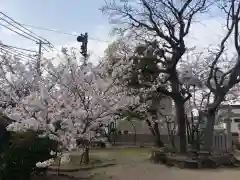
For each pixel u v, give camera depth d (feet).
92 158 54.49
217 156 47.16
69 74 29.84
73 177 35.24
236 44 50.16
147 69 50.49
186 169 43.37
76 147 30.30
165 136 87.45
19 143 26.96
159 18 65.10
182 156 47.32
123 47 62.18
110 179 35.60
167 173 40.04
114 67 49.47
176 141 69.51
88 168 42.06
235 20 50.44
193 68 57.72
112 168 43.52
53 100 28.32
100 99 29.81
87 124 29.84
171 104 73.56
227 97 67.26
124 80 48.34
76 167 42.01
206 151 49.78
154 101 64.64
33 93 27.45
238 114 86.38
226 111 69.82
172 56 50.44
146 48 52.24
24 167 27.32
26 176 27.84
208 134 51.42
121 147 80.33
